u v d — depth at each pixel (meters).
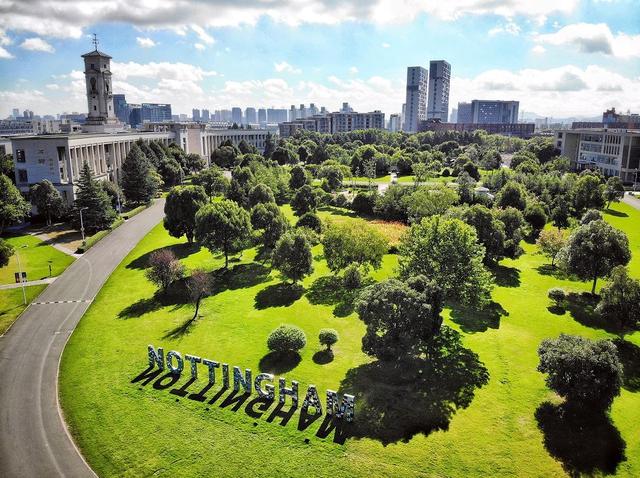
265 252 91.56
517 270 81.12
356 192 156.00
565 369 41.62
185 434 41.72
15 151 124.56
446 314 63.50
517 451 38.91
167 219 96.12
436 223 60.75
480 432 41.00
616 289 54.03
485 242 77.00
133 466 38.53
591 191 116.75
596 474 36.72
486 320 61.78
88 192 106.44
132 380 50.03
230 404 45.56
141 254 92.94
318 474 37.03
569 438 40.16
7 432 43.03
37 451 40.66
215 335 59.31
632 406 44.25
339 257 73.50
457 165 192.62
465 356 52.75
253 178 137.88
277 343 52.56
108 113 184.25
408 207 109.62
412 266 59.28
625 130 191.00
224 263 86.75
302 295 71.44
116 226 113.06
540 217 101.12
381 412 43.59
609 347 42.53
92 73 178.75
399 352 48.00
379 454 38.72
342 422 42.50
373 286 50.84
